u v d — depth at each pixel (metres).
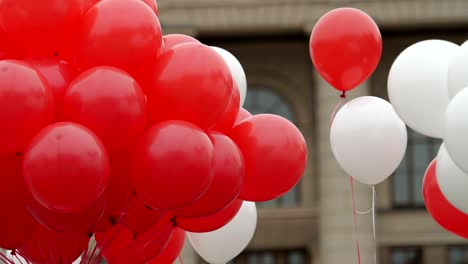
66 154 7.32
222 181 8.27
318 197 29.41
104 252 9.33
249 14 29.27
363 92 28.89
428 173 10.15
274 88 30.33
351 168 9.84
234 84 8.88
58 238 8.70
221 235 10.15
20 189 8.07
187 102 7.72
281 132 8.77
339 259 27.86
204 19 29.20
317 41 9.59
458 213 9.88
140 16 7.86
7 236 8.61
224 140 8.34
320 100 28.91
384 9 28.81
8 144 7.52
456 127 8.18
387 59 29.75
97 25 7.81
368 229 28.02
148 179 7.66
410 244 28.45
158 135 7.63
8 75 7.42
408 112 9.33
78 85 7.58
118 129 7.57
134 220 8.66
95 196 7.52
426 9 28.73
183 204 7.81
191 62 7.77
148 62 7.91
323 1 29.06
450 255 28.52
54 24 7.83
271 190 8.83
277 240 29.14
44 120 7.54
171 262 10.15
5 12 7.79
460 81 8.58
